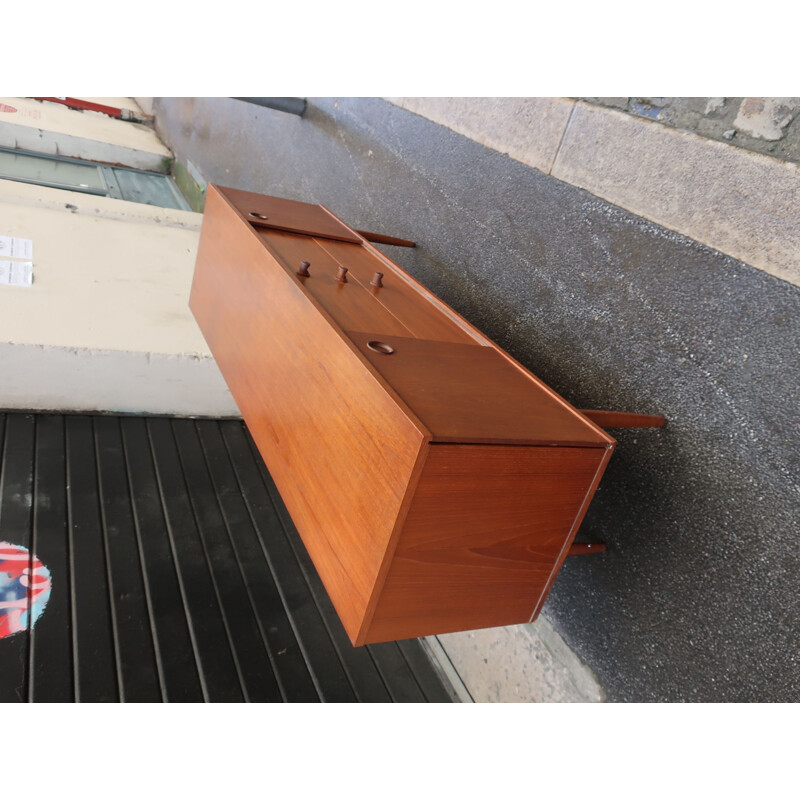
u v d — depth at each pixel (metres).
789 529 1.18
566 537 1.23
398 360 1.16
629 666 1.49
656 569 1.42
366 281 1.57
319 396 1.21
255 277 1.52
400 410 0.98
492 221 1.86
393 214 2.34
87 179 4.64
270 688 1.68
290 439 1.30
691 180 1.33
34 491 2.00
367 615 1.05
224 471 2.39
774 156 1.19
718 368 1.28
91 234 3.06
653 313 1.40
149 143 5.42
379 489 1.02
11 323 2.25
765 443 1.21
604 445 1.14
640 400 1.42
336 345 1.16
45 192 3.29
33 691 1.46
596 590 1.56
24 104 5.11
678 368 1.35
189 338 2.51
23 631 1.58
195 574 1.94
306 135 3.04
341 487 1.12
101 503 2.05
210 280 1.82
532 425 1.10
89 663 1.57
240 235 1.63
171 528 2.06
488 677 1.89
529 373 1.33
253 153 3.69
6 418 2.25
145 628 1.71
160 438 2.44
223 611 1.85
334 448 1.15
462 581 1.13
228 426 2.64
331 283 1.46
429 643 2.10
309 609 1.97
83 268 2.74
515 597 1.24
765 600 1.23
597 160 1.54
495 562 1.15
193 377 2.50
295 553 2.14
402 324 1.37
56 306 2.43
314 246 1.71
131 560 1.90
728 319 1.26
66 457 2.18
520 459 1.04
